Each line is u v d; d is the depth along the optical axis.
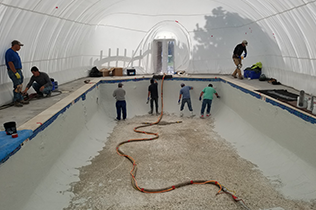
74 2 8.17
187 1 12.18
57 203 4.64
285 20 7.71
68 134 6.62
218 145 7.84
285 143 6.25
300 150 5.62
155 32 13.78
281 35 8.70
